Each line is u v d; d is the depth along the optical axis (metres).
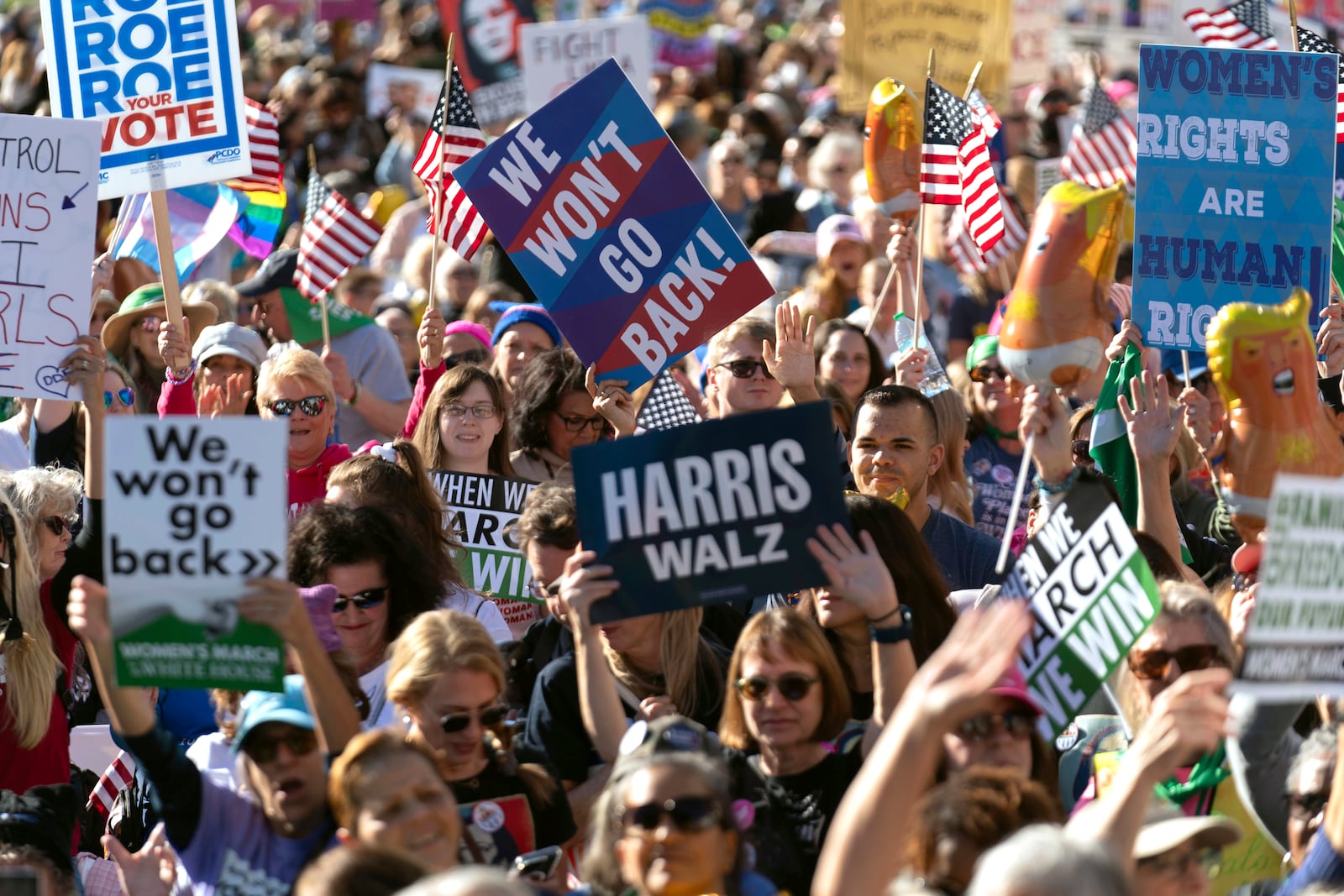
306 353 27.08
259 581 15.38
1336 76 22.69
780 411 16.88
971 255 38.06
